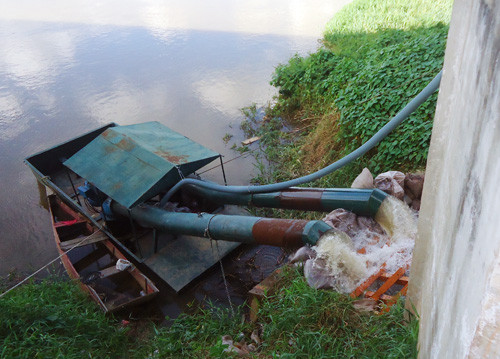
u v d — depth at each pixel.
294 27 21.09
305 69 14.00
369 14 18.70
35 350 5.59
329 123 11.22
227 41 20.16
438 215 3.38
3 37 22.70
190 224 7.64
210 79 16.75
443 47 9.59
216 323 6.54
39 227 10.34
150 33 22.03
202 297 7.88
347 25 18.45
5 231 10.27
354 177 9.45
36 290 7.61
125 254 8.87
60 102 15.92
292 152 11.50
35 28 23.92
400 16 17.66
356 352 4.51
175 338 6.45
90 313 7.03
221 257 8.39
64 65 18.94
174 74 17.42
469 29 2.82
